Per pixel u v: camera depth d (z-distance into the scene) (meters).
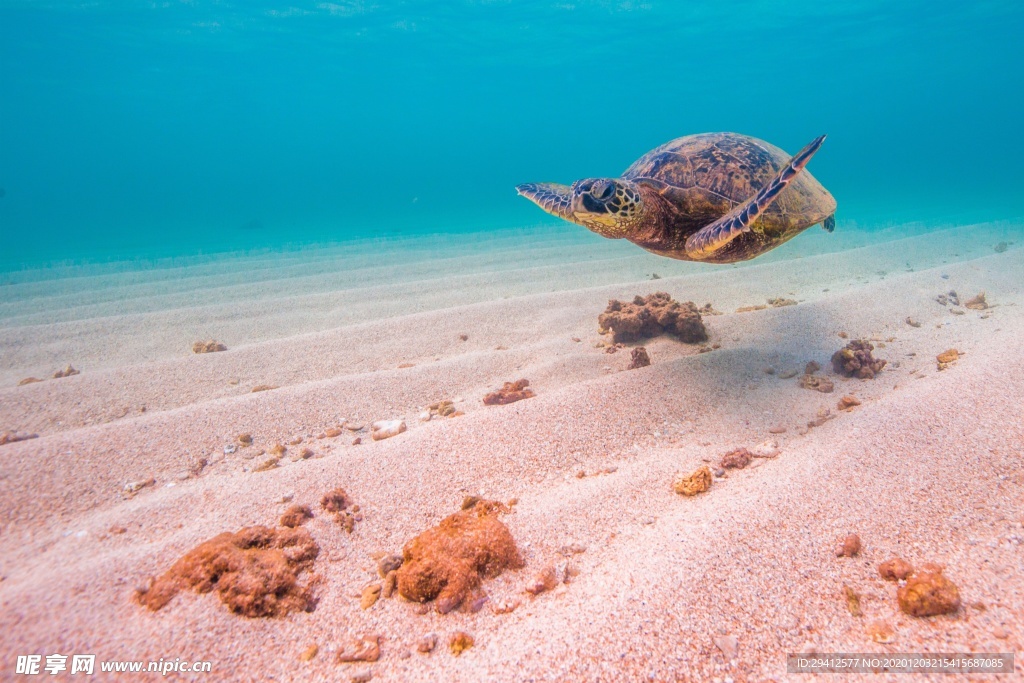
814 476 2.81
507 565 2.47
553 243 15.24
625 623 1.99
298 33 31.02
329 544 2.66
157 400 4.80
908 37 35.44
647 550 2.42
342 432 4.12
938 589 1.92
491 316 7.04
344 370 5.55
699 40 34.59
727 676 1.75
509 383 4.73
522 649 1.96
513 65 45.03
